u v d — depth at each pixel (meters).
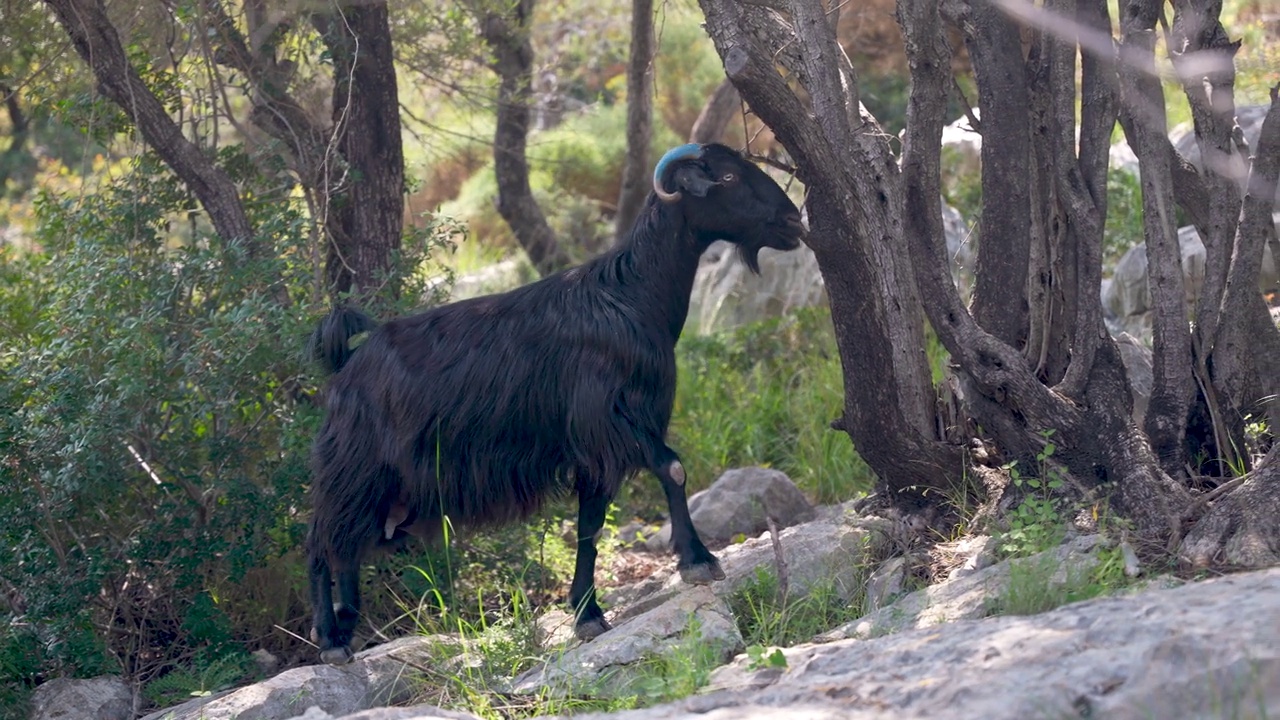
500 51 21.70
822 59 11.18
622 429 10.75
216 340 12.77
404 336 11.36
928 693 7.04
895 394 11.83
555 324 10.90
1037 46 11.99
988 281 12.26
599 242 28.03
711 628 9.99
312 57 17.25
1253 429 11.20
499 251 29.30
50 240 15.04
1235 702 6.17
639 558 15.53
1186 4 11.36
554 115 29.47
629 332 10.80
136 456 13.23
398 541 12.03
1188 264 16.61
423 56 18.58
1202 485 11.10
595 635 11.05
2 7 14.92
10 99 17.12
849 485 16.95
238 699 10.30
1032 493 11.33
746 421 18.94
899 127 26.34
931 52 11.29
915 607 9.84
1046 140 11.89
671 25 27.03
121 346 12.55
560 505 15.28
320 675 10.68
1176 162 12.27
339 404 11.46
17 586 12.59
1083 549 9.98
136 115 14.02
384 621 13.86
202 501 13.48
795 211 11.14
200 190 14.58
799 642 10.12
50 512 12.67
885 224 11.55
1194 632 6.98
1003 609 9.20
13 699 11.57
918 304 11.85
